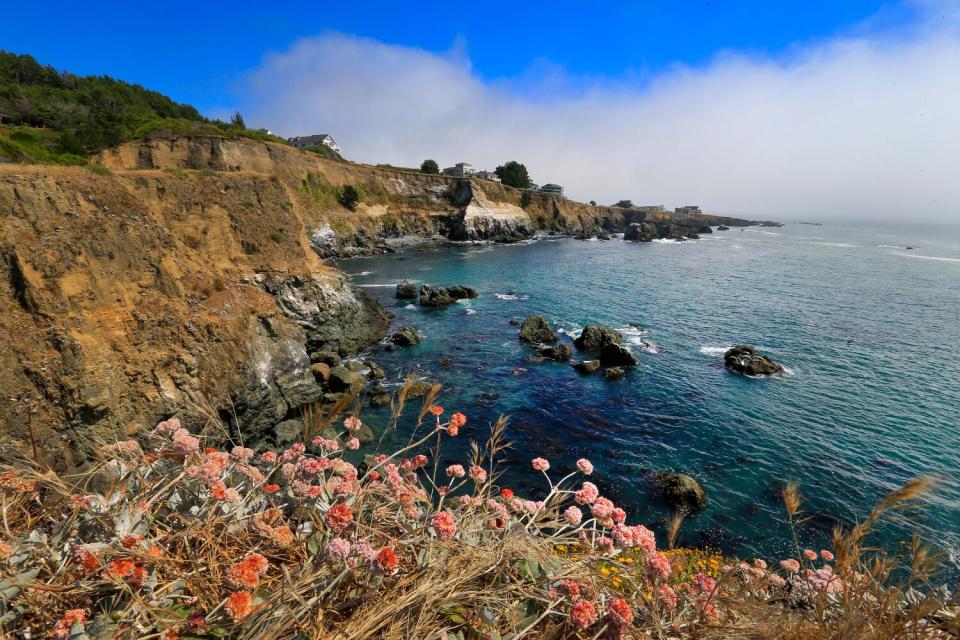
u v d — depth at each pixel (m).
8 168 15.55
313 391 21.27
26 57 73.25
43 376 12.66
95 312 14.69
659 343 30.91
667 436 18.75
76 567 2.32
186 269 19.56
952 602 2.38
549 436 18.62
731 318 37.41
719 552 12.66
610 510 3.37
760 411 21.00
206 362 17.05
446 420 19.25
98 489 2.95
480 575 2.69
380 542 2.89
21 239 14.04
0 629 2.07
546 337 30.95
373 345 29.94
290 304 25.55
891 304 42.62
